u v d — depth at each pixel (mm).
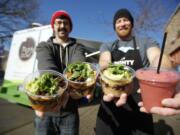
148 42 2576
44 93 1603
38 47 2719
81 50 2908
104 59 2590
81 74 1818
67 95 1785
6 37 19594
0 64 15969
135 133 2580
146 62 2553
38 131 2881
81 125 6477
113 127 2643
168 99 1317
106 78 1737
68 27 2896
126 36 2697
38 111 1702
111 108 2648
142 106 1565
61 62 2734
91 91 1861
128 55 2592
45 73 1751
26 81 1729
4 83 8789
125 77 1729
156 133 5855
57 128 2908
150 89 1396
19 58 8352
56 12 2875
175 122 6715
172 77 1385
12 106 8312
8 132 5688
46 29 7520
